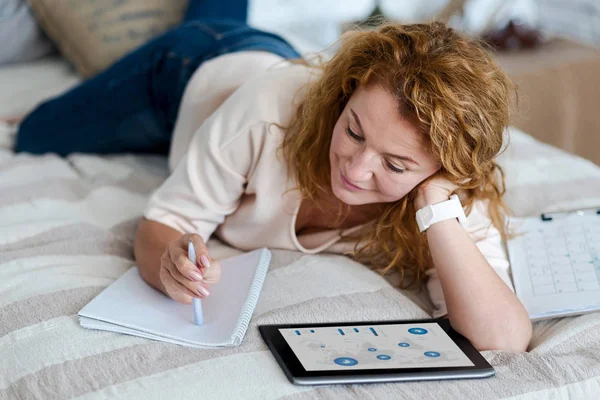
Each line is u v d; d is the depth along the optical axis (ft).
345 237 3.89
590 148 7.52
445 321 3.37
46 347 3.00
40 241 3.92
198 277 3.03
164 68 4.88
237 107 3.68
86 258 3.79
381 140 3.04
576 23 8.46
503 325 3.22
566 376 2.99
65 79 6.66
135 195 4.64
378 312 3.37
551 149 5.20
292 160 3.59
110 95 5.05
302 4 8.24
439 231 3.36
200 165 3.71
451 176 3.31
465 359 3.03
